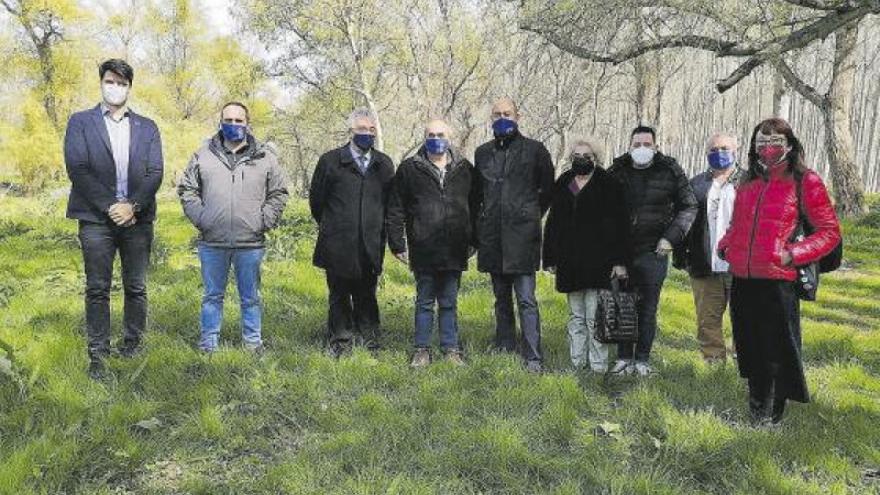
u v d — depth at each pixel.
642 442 4.03
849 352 6.18
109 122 4.92
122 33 30.59
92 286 4.91
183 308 6.56
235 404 4.34
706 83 46.00
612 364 5.52
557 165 24.14
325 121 31.86
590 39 8.82
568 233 5.32
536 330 5.41
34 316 6.18
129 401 4.24
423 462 3.66
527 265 5.35
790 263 4.01
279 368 5.04
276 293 7.48
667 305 8.07
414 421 4.13
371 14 25.69
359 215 5.48
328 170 5.51
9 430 3.84
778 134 4.11
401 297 7.66
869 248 14.13
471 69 25.89
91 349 4.88
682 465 3.74
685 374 5.29
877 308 8.59
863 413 4.43
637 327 4.98
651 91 25.73
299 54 27.30
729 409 4.50
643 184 5.34
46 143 22.89
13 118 24.16
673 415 4.25
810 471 3.70
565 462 3.71
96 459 3.60
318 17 25.39
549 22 8.83
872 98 50.25
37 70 25.47
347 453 3.73
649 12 8.80
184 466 3.67
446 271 5.40
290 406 4.38
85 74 26.38
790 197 4.08
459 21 25.64
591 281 5.20
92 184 4.81
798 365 4.14
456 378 4.89
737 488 3.45
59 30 25.75
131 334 5.22
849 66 17.94
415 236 5.33
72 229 13.31
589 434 4.13
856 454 3.89
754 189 4.24
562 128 23.78
